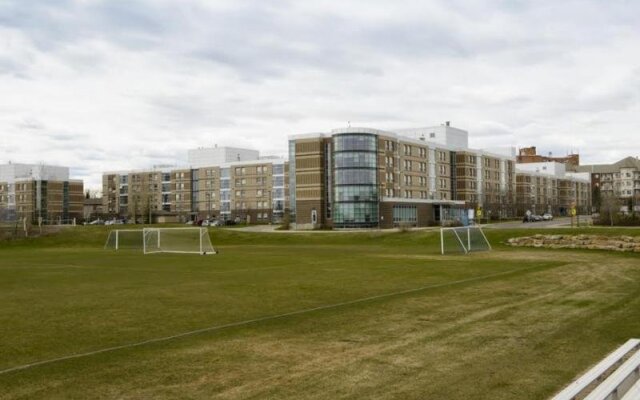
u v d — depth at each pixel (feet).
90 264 124.36
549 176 573.74
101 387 31.35
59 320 52.70
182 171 514.68
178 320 52.08
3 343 42.91
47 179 522.88
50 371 34.65
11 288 78.84
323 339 42.93
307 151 340.59
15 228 255.09
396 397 29.07
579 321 48.37
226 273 98.12
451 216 375.25
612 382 26.05
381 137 330.34
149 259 139.85
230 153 520.01
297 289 73.72
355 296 66.28
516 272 91.04
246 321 51.01
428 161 384.68
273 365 35.55
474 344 40.34
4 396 29.86
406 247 186.09
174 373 33.94
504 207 436.35
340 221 311.27
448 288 71.92
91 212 576.61
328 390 30.35
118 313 56.39
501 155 471.62
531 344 40.09
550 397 28.71
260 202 469.98
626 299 60.39
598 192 600.39
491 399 28.55
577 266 99.86
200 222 439.22
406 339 42.34
